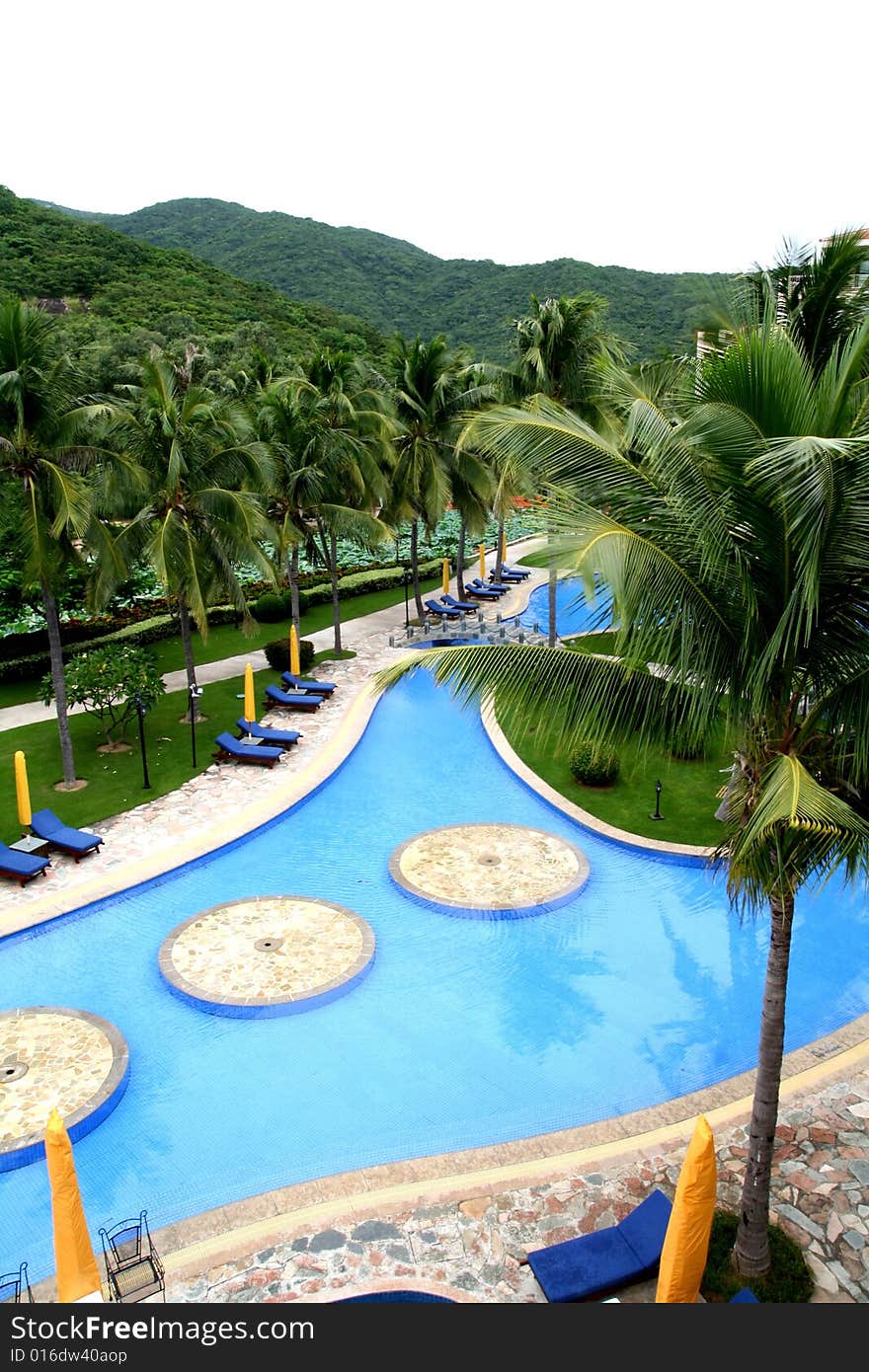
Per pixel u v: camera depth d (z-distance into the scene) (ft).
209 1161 33.60
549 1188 31.35
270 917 48.83
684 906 50.98
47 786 63.77
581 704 25.96
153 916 49.32
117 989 43.27
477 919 49.01
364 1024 41.27
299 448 88.43
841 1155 32.81
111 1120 35.53
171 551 67.10
